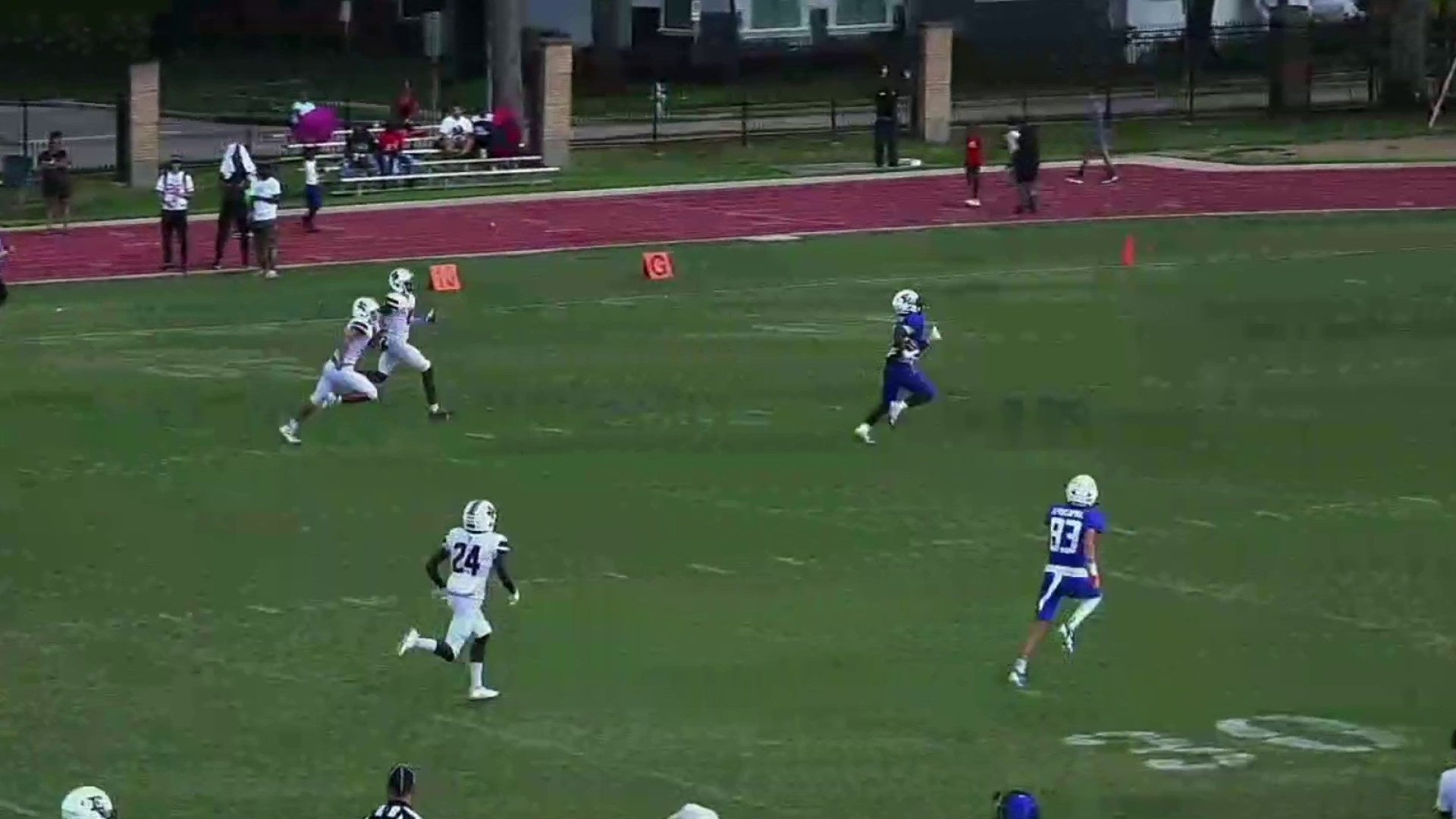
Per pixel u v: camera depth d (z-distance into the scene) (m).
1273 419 104.69
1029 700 68.00
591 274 146.25
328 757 63.34
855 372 114.94
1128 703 67.75
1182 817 58.78
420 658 71.75
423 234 162.75
